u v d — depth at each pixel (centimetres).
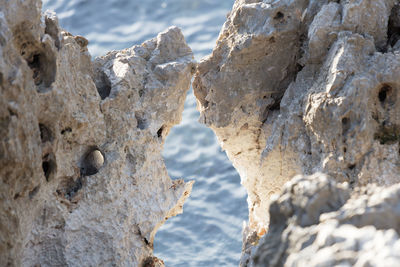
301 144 596
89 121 564
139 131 615
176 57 659
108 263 594
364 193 340
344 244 287
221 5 1652
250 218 762
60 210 554
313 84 590
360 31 584
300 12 639
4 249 454
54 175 520
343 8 593
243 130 706
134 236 623
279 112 690
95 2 1628
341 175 547
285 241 315
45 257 563
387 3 598
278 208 334
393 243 280
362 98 536
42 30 490
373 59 558
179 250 1192
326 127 551
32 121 455
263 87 677
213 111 695
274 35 644
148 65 642
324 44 593
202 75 691
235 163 755
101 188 585
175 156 1428
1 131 423
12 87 424
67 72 522
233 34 677
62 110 505
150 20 1623
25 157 447
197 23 1623
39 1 478
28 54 491
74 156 568
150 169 633
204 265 1155
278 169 630
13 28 460
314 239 305
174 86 639
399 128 554
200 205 1295
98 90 611
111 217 595
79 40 572
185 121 1457
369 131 541
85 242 582
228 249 1194
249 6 656
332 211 322
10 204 445
